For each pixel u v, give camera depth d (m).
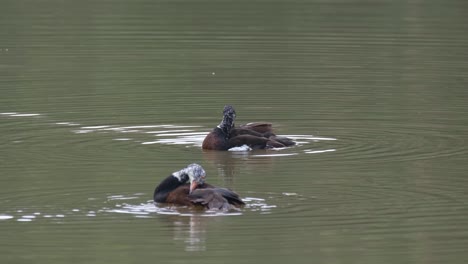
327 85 26.91
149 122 23.05
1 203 16.20
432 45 31.81
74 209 15.86
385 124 22.84
